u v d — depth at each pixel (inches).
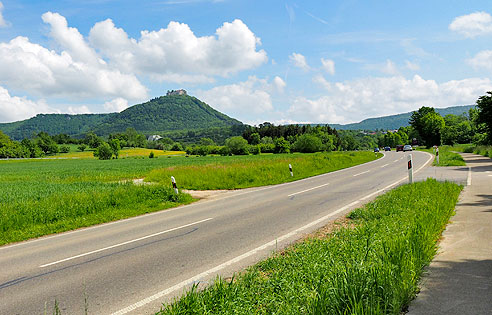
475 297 158.6
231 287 165.8
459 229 286.0
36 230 397.4
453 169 881.5
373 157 2005.4
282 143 4741.6
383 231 254.8
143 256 262.1
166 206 530.6
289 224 346.3
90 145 7160.4
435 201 367.6
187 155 4751.5
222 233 323.9
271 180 861.2
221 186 785.6
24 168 2370.8
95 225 423.2
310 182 775.1
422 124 4261.8
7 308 179.6
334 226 323.9
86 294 192.7
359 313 133.6
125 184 684.7
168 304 166.7
